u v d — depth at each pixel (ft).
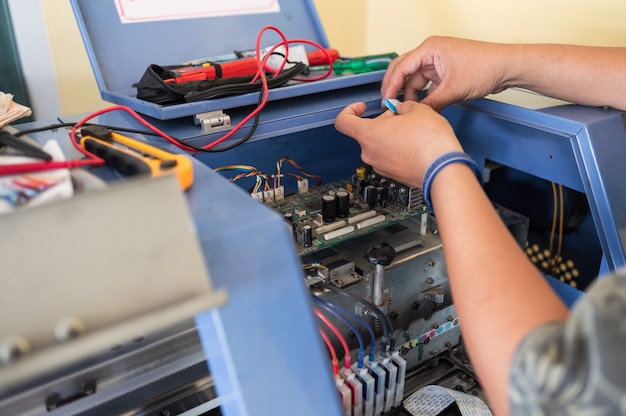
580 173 2.10
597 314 0.78
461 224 1.29
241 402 1.16
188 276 0.97
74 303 0.89
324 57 2.98
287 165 2.85
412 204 2.43
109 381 1.54
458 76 2.26
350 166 3.08
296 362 1.21
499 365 1.02
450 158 1.48
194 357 1.66
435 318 2.50
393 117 1.87
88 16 2.66
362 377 2.18
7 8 3.96
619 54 2.24
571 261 3.17
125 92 2.55
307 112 2.31
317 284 2.27
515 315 1.05
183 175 1.30
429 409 2.25
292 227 2.20
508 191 3.35
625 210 2.06
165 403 1.68
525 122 2.27
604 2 3.11
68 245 0.90
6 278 0.86
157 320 0.90
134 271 0.94
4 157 1.39
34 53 4.15
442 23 4.09
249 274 1.14
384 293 2.31
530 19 3.51
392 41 4.58
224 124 2.13
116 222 0.94
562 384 0.81
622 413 0.75
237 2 3.09
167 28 2.85
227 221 1.15
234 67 2.52
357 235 2.31
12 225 0.88
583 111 2.22
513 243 1.23
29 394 1.41
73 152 1.66
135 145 1.58
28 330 0.85
